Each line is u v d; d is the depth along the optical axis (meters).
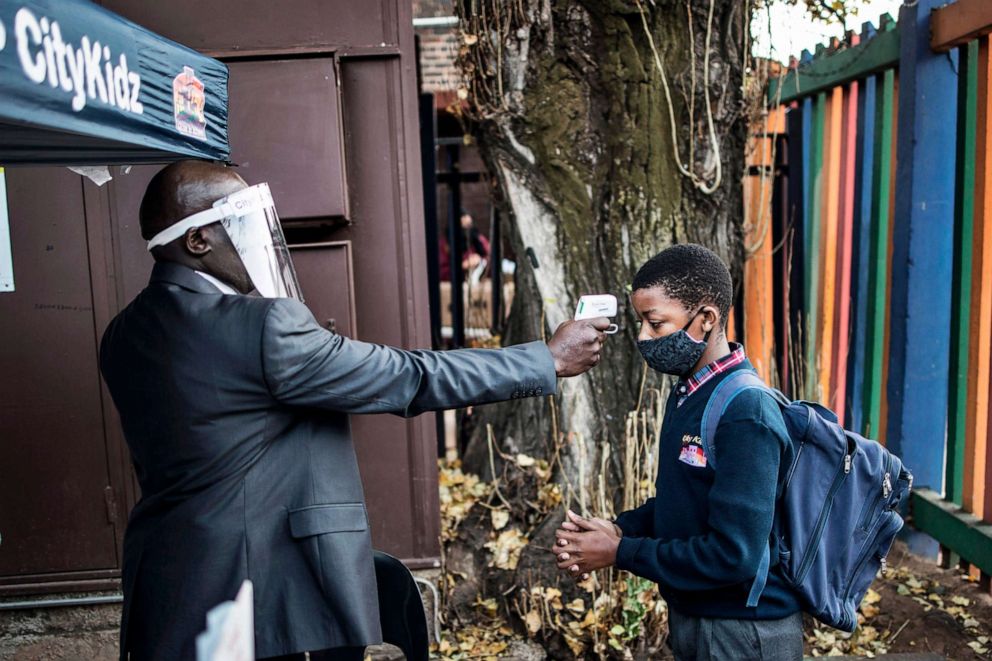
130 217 2.98
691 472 1.76
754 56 3.92
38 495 3.06
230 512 1.68
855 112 4.23
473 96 3.53
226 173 1.81
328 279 2.97
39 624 3.16
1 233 2.93
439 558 3.21
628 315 3.47
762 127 4.36
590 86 3.48
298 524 1.71
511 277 8.03
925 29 3.50
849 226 4.30
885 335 3.99
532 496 3.56
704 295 1.76
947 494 3.61
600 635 2.97
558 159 3.48
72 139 1.67
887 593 3.43
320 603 1.72
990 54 3.24
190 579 1.67
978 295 3.36
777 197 4.86
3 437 3.02
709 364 1.80
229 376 1.67
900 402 3.74
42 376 3.01
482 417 4.03
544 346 1.91
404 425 3.17
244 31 2.95
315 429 1.79
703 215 3.51
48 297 2.98
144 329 1.73
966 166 3.44
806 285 4.77
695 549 1.70
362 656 2.02
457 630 3.20
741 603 1.75
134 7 2.92
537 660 3.02
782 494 1.75
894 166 3.89
